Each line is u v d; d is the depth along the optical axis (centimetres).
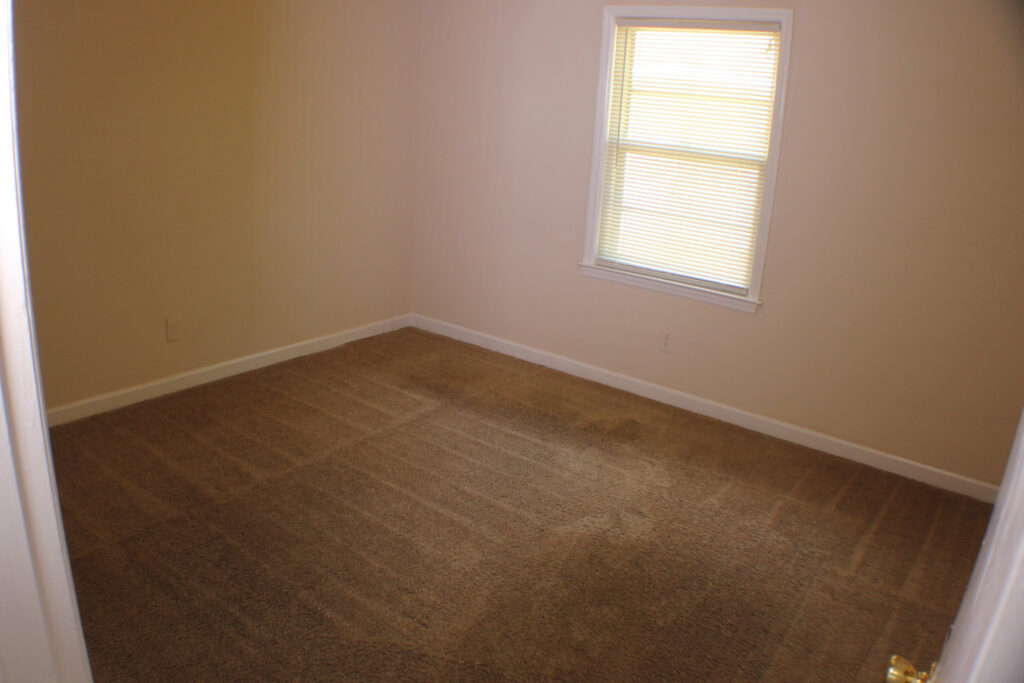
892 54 303
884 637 235
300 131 399
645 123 377
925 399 325
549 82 401
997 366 306
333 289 445
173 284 362
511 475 318
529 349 452
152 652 208
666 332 394
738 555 272
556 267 427
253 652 211
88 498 280
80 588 231
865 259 327
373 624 225
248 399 374
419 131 465
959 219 302
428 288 491
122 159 328
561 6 387
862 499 316
